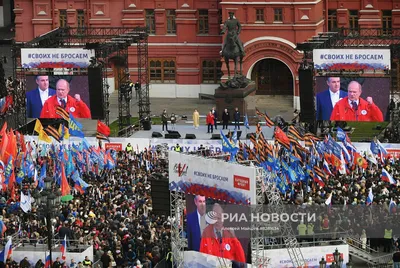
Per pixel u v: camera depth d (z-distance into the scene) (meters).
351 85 193.12
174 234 140.62
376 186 160.50
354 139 194.50
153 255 142.12
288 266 139.62
